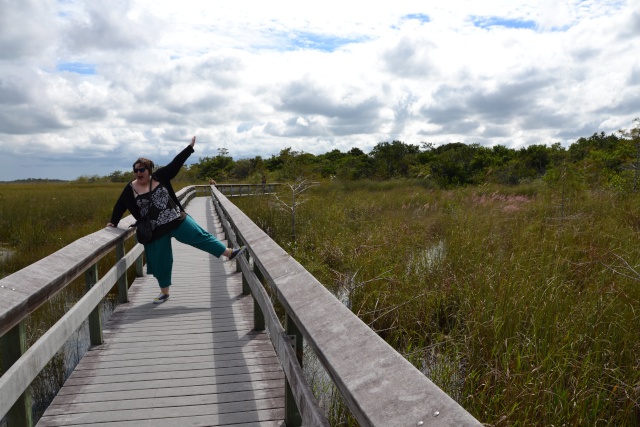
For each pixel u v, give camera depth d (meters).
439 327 5.43
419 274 6.69
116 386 3.41
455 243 8.04
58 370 4.61
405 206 15.84
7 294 2.28
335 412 3.73
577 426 3.35
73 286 7.69
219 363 3.81
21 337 2.46
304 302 2.20
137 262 6.90
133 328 4.63
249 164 51.31
